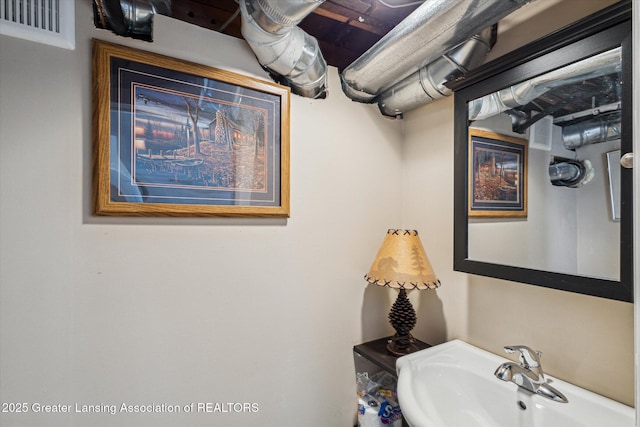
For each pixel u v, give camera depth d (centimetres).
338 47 156
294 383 131
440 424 88
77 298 93
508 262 103
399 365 114
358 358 148
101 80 94
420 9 95
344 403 144
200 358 111
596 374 89
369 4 122
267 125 123
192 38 109
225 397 116
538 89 94
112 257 98
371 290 153
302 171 133
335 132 142
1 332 85
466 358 114
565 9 96
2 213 85
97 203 94
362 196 150
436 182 143
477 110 113
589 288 83
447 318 135
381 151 156
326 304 139
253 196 120
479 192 112
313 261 136
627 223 76
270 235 125
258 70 122
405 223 161
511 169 102
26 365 88
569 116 88
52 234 90
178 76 106
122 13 93
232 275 117
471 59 115
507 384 97
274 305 126
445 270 138
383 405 133
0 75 85
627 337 83
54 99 90
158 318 104
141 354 102
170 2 108
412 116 157
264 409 124
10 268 86
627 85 75
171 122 105
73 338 93
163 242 105
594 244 82
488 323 119
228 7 132
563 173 89
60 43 90
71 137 92
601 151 81
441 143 141
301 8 86
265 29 96
